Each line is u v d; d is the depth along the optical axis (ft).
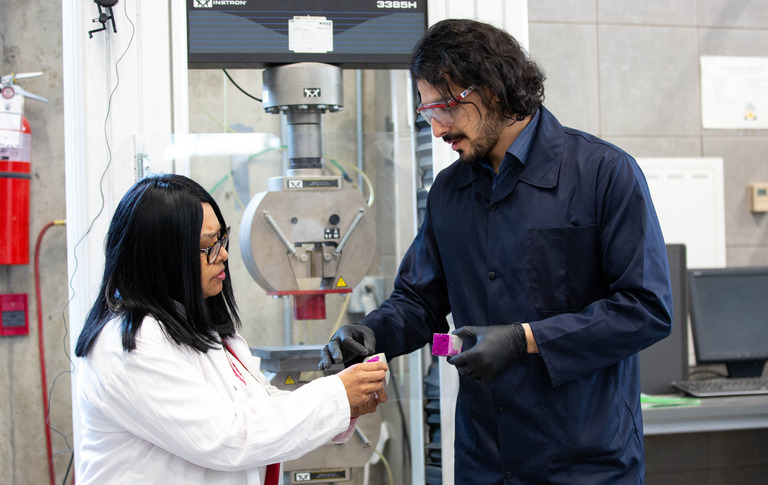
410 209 6.70
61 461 8.80
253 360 4.80
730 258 9.31
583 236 4.55
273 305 6.48
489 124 4.41
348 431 4.90
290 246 6.12
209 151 6.28
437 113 4.37
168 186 4.08
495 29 4.40
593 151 4.61
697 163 9.13
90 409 3.92
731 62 9.30
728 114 9.29
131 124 6.09
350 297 6.65
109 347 3.85
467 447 5.02
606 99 9.03
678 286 8.29
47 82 8.79
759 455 9.39
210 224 4.23
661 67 9.14
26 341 8.77
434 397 6.77
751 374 8.61
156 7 6.10
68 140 6.05
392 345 5.24
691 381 8.12
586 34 8.98
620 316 4.28
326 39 6.23
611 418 4.55
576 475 4.52
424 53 4.32
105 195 6.05
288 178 6.11
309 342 6.57
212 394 3.95
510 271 4.69
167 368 3.82
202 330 4.18
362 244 6.30
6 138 8.26
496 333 4.28
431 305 5.43
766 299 8.61
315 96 6.15
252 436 3.93
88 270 6.00
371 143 6.62
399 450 7.11
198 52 6.10
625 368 4.75
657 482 9.21
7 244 8.37
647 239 4.34
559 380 4.29
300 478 6.45
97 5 5.99
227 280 4.75
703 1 9.23
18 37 8.75
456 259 5.02
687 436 9.26
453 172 5.19
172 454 3.95
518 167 4.71
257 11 6.14
